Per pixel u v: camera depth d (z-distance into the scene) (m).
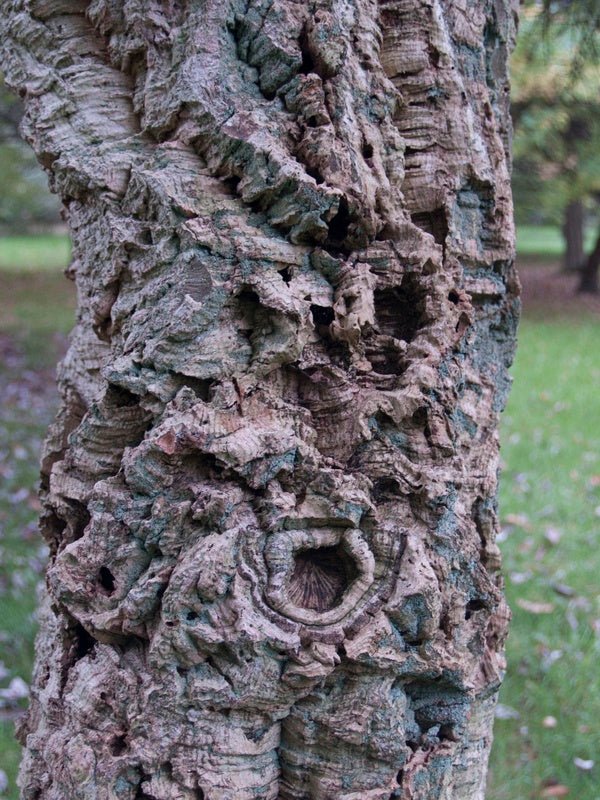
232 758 1.08
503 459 4.68
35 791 1.24
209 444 1.05
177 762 1.07
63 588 1.12
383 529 1.11
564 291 13.27
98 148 1.23
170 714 1.06
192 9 1.15
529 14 2.83
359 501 1.09
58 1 1.26
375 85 1.18
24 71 1.29
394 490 1.14
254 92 1.15
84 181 1.22
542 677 2.74
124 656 1.13
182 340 1.09
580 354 7.86
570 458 4.74
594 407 5.86
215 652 1.04
